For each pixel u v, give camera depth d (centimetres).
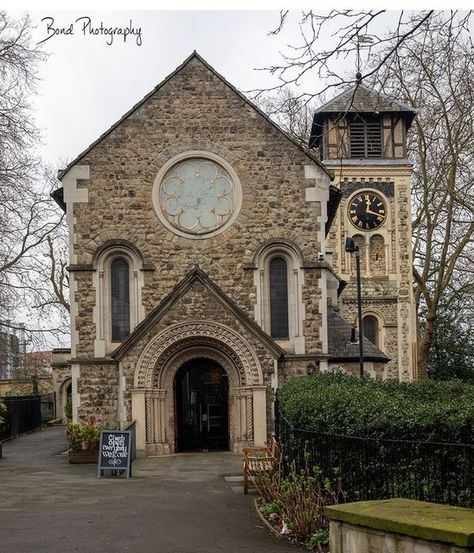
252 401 2333
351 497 1179
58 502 1491
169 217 2473
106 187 2475
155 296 2450
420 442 993
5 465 2255
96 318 2431
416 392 1777
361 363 2419
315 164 2497
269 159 2498
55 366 4666
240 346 2350
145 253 2459
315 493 1209
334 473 1232
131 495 1577
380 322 4700
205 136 2498
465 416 952
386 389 1708
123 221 2466
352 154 4728
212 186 2489
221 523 1273
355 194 4753
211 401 2494
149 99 2508
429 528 741
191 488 1678
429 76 1494
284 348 2447
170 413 2381
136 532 1195
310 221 2483
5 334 3238
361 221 4747
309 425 1378
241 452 2334
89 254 2450
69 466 2188
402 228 4734
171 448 2375
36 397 4106
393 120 4738
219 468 2033
